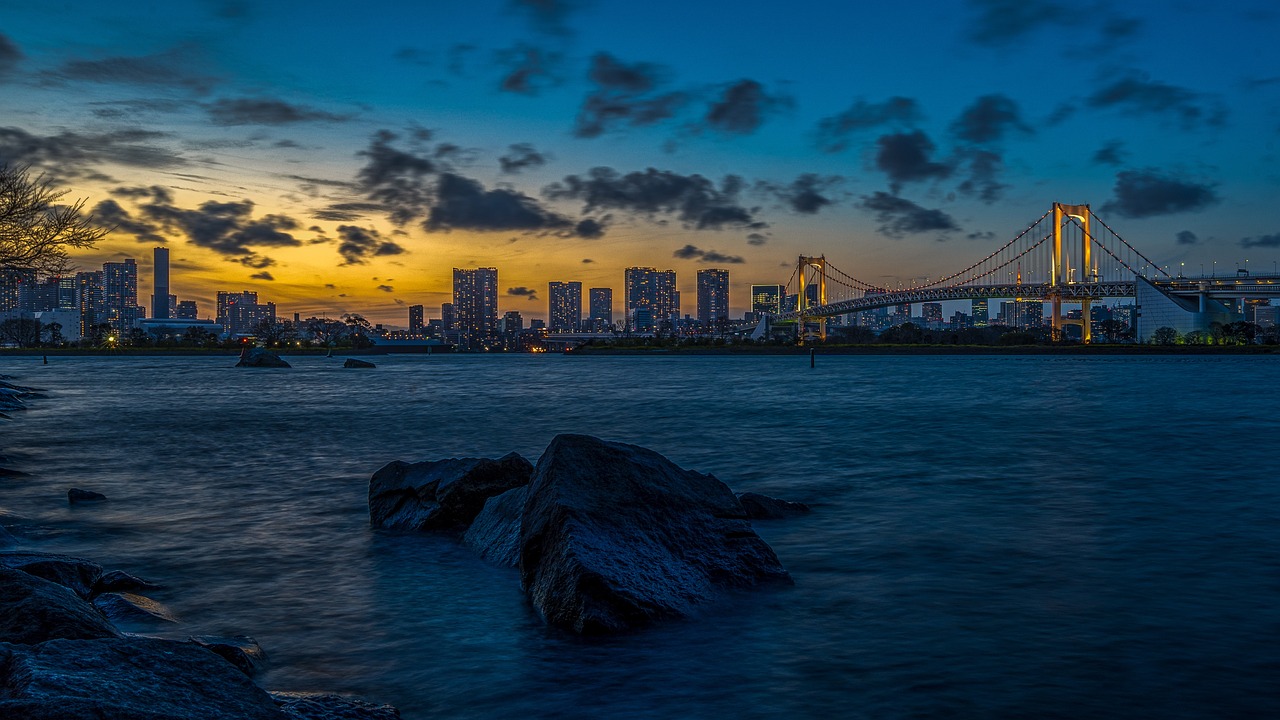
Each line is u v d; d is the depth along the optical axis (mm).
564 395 55781
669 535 9398
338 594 9602
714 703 6547
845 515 14320
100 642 5066
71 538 12562
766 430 30516
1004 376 89875
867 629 8273
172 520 13945
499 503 12023
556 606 8453
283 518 14109
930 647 7770
